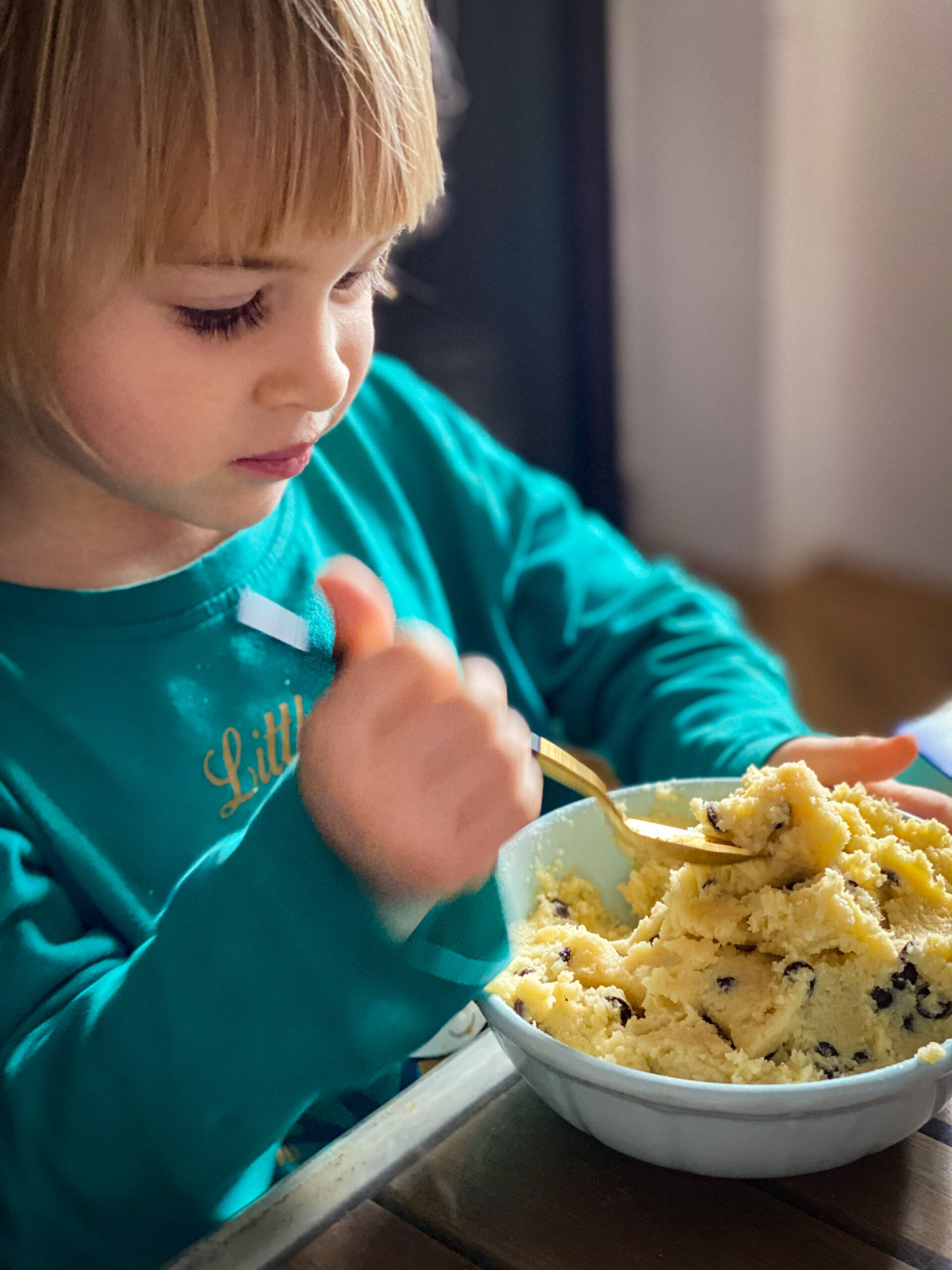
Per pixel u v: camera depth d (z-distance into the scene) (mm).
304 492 973
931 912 599
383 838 484
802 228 2566
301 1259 494
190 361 584
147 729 777
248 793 802
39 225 553
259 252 558
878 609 2684
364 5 581
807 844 597
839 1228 499
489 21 2289
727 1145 491
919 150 2453
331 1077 550
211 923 531
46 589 770
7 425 674
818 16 2434
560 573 1108
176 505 647
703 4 2398
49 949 663
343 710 481
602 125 2545
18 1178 583
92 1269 603
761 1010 556
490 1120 561
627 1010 588
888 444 2721
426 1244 499
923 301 2555
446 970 539
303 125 546
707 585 2807
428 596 1010
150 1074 549
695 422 2754
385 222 601
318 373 598
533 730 1064
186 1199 582
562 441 2799
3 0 533
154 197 538
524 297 2570
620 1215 509
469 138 2320
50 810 743
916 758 743
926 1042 561
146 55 527
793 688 2389
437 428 1104
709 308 2633
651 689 1024
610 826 686
